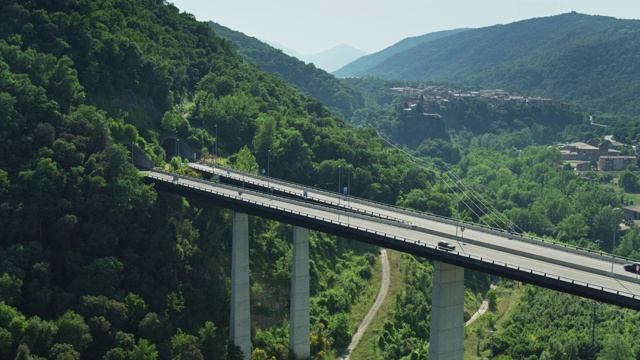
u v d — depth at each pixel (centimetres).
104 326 18962
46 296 19388
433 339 17062
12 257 19688
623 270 16100
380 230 18912
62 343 18125
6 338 17538
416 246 17050
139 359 18462
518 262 16450
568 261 16650
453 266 16900
